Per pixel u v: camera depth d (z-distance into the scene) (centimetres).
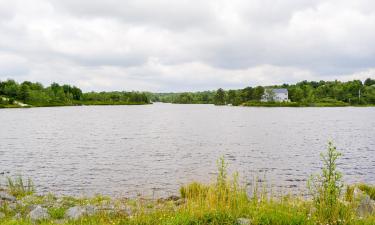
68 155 3822
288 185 2417
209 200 1291
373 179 2698
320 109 18288
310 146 4559
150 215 1242
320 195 1238
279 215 1093
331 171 1296
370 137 5703
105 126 8069
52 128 7419
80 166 3162
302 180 2591
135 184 2456
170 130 7044
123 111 16725
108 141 5178
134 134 6256
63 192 2223
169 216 1156
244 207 1241
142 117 11731
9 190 2077
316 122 9088
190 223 1055
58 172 2894
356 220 1110
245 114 13350
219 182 1567
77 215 1377
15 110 16225
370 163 3372
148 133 6444
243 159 3531
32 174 2816
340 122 9075
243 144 4762
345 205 1201
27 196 1897
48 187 2364
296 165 3216
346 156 3778
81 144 4809
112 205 1684
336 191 1212
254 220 1073
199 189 1891
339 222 1080
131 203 1742
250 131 6725
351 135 6006
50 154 3894
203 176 2716
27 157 3681
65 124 8550
